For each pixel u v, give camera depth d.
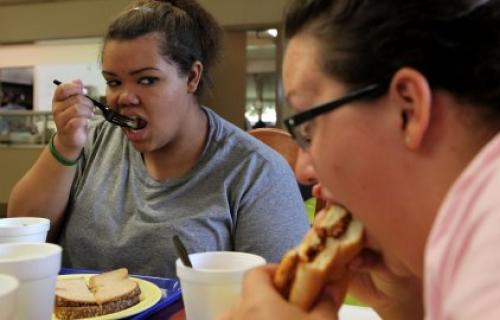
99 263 1.29
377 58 0.43
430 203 0.43
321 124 0.47
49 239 1.37
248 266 0.76
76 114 1.28
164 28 1.17
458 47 0.41
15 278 0.60
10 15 5.33
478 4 0.42
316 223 0.57
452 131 0.42
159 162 1.30
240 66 4.67
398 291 0.64
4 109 5.46
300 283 0.53
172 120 1.21
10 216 1.35
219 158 1.28
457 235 0.31
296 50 0.49
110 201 1.33
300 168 0.60
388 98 0.43
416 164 0.43
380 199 0.45
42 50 5.38
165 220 1.24
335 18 0.45
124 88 1.18
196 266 0.79
